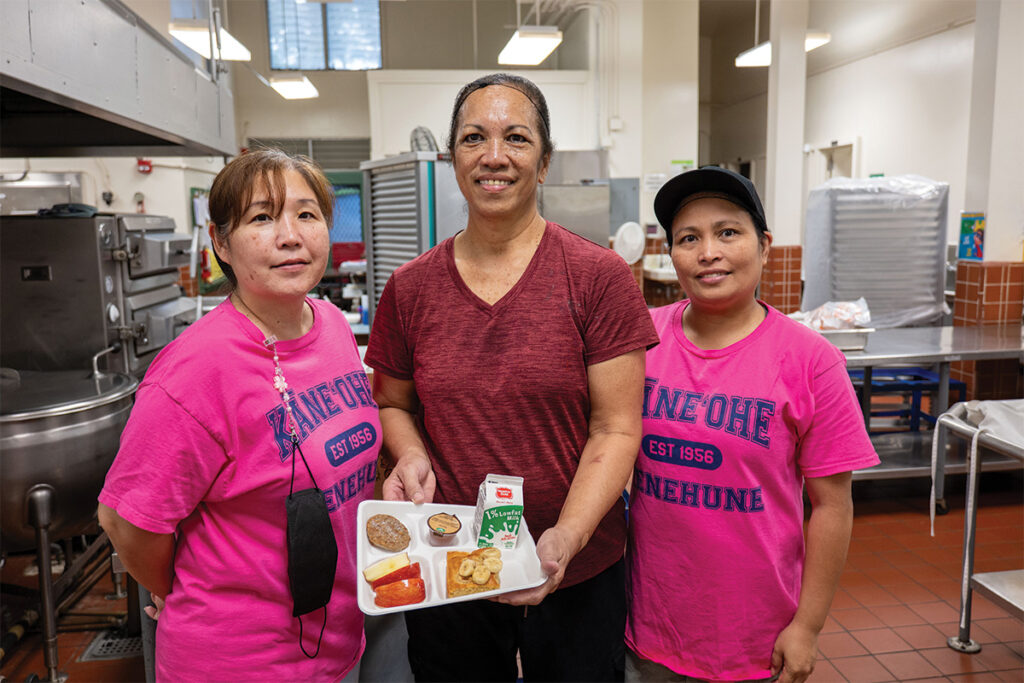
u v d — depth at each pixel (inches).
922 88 292.0
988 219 179.6
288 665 48.1
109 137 136.6
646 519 54.0
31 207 220.7
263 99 378.0
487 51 388.8
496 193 46.9
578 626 52.4
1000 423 88.4
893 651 96.3
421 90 335.3
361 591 43.4
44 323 113.0
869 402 151.5
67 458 82.1
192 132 132.3
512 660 54.8
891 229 183.0
